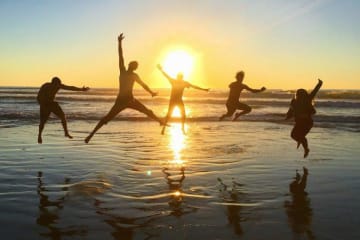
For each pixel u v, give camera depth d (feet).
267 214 22.18
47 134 54.08
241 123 73.97
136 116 84.33
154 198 25.03
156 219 21.27
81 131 58.29
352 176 31.19
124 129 62.28
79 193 25.70
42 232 19.39
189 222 20.86
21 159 36.68
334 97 195.11
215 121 77.61
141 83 32.83
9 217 21.35
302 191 26.89
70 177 30.01
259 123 74.02
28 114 84.43
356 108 115.44
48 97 33.99
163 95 249.75
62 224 20.45
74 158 37.42
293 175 31.55
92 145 45.29
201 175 31.30
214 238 18.75
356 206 23.58
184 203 24.11
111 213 22.15
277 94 231.50
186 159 37.58
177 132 59.21
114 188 27.20
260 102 149.18
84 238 18.75
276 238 18.75
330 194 26.18
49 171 31.89
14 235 18.98
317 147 45.29
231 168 33.88
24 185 27.66
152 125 69.00
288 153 41.24
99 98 175.73
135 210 22.68
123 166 34.17
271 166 34.81
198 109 112.57
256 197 25.48
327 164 35.73
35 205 23.34
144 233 19.36
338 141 50.34
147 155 39.47
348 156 39.65
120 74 32.76
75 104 127.65
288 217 21.66
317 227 20.13
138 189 27.04
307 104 34.58
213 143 47.98
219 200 24.77
